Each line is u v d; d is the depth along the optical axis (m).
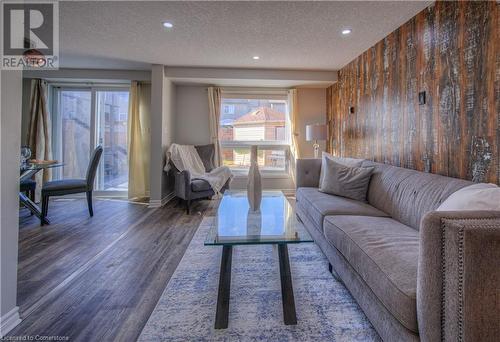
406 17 2.51
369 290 1.36
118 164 4.99
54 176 4.82
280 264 1.61
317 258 2.31
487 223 0.91
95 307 1.60
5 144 1.36
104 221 3.38
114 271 2.05
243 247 2.54
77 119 4.91
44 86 4.56
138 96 4.79
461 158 1.93
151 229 3.08
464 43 1.90
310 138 4.42
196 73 4.30
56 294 1.73
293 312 1.47
